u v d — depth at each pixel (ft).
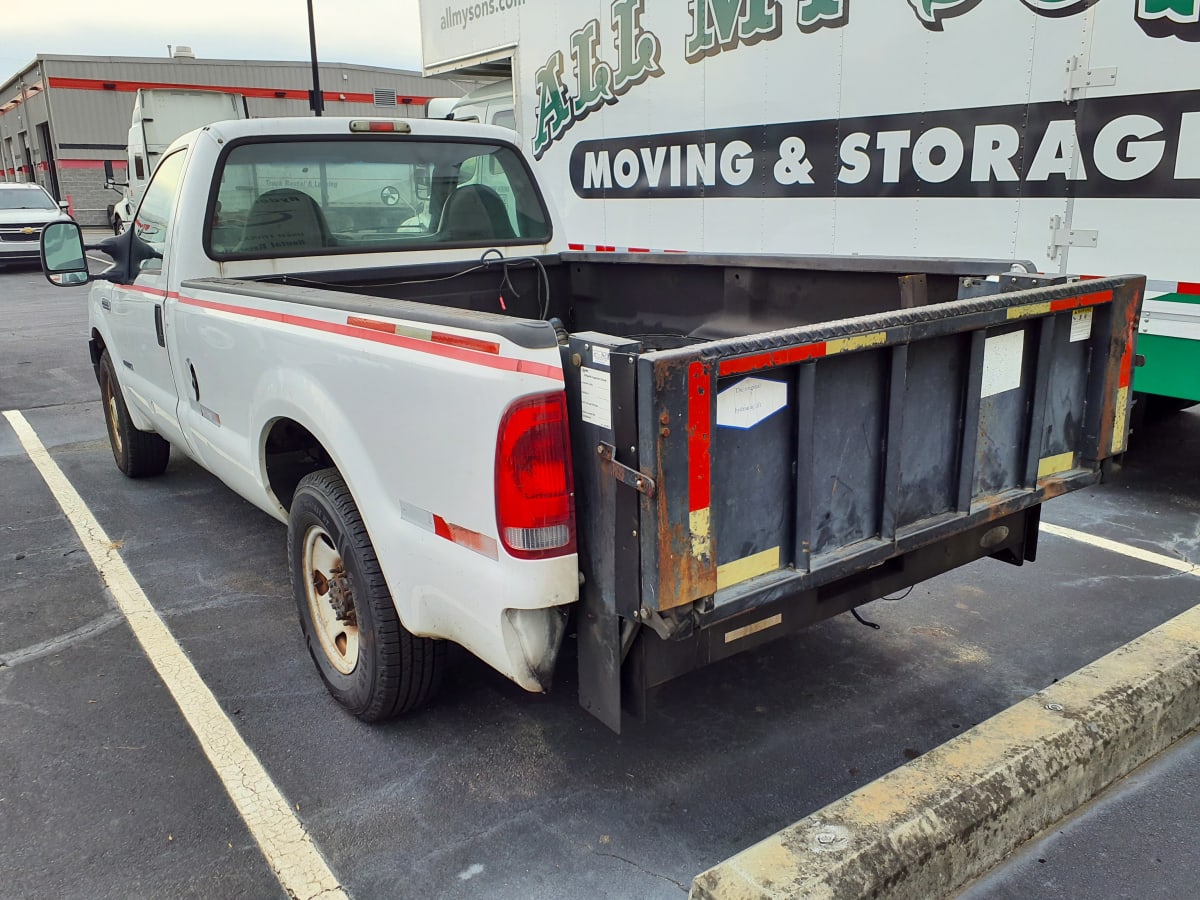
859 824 7.48
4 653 12.29
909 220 17.37
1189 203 13.71
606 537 7.16
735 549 7.29
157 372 14.96
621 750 9.96
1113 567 14.29
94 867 8.39
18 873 8.33
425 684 9.91
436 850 8.53
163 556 15.48
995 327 8.48
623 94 23.11
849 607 8.67
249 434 11.52
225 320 11.59
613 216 24.31
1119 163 14.35
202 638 12.62
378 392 8.70
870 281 12.03
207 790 9.43
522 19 26.35
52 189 97.81
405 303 9.15
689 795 9.21
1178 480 18.21
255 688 11.35
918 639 12.21
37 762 9.93
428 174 14.80
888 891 7.16
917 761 8.29
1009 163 15.72
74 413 25.84
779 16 18.86
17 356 34.50
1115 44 14.10
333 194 14.06
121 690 11.34
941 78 16.38
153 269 14.56
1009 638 12.18
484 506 7.59
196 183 13.05
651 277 15.08
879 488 8.14
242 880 8.22
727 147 20.62
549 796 9.23
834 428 7.67
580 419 7.14
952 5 15.99
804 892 6.84
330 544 10.46
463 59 29.60
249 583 14.35
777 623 8.15
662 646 7.50
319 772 9.68
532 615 7.65
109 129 94.94
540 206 16.12
